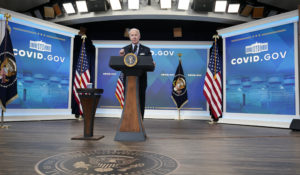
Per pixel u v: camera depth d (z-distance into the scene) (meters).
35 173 1.37
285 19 5.00
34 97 5.76
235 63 5.90
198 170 1.51
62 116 6.23
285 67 4.95
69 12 6.57
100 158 1.76
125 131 2.64
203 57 7.42
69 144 2.36
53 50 6.20
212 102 5.81
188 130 4.04
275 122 4.95
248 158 1.90
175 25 7.55
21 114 5.47
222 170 1.52
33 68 5.75
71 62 6.64
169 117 7.23
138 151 2.05
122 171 1.43
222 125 5.25
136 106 2.67
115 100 7.48
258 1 6.13
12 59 4.20
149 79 7.44
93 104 2.75
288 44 4.94
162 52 7.49
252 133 3.74
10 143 2.39
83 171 1.41
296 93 4.75
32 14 6.91
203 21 7.12
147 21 7.29
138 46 3.12
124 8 6.38
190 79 7.38
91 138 2.66
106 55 7.66
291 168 1.60
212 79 5.89
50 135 3.04
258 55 5.44
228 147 2.39
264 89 5.29
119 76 7.14
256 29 5.49
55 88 6.21
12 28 5.36
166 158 1.82
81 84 6.37
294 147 2.44
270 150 2.26
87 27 7.84
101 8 6.27
